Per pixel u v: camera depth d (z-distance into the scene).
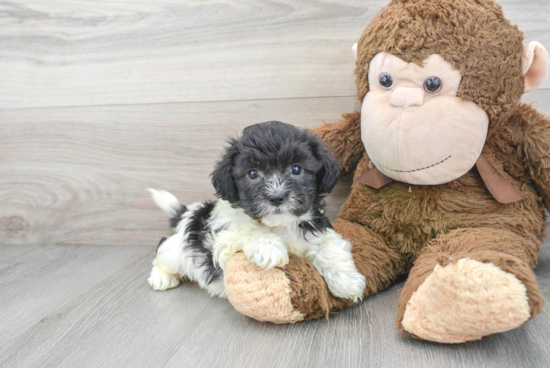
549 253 2.13
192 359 1.30
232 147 1.61
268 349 1.34
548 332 1.36
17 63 2.53
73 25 2.46
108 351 1.38
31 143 2.59
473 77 1.58
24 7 2.48
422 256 1.62
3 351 1.41
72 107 2.52
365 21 2.20
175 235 2.01
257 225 1.60
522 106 1.83
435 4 1.61
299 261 1.52
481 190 1.81
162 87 2.42
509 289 1.10
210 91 2.38
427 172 1.69
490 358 1.23
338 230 1.88
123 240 2.61
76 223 2.63
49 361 1.34
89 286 1.98
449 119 1.59
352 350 1.31
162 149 2.46
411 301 1.34
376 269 1.76
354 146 2.06
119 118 2.48
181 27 2.37
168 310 1.69
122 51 2.43
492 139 1.79
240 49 2.33
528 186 1.84
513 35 1.60
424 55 1.60
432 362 1.22
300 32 2.26
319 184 1.65
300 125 2.32
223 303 1.75
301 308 1.45
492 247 1.52
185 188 2.48
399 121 1.62
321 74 2.28
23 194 2.65
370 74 1.76
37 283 2.04
